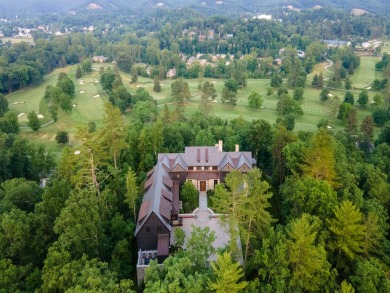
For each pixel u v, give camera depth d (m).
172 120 117.75
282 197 68.12
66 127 135.88
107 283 39.78
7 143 94.44
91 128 117.31
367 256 49.34
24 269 45.06
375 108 143.62
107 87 181.88
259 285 41.91
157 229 55.38
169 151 86.25
